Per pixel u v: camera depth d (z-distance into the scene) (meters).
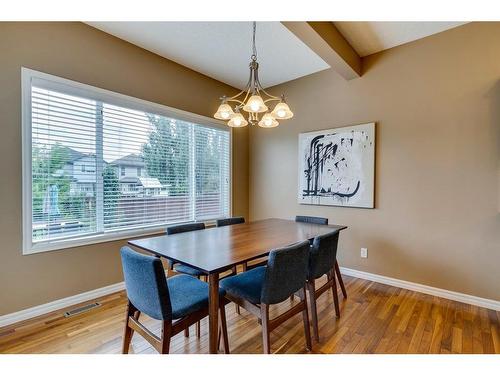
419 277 2.66
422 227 2.63
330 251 2.00
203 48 2.82
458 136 2.42
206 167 3.62
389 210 2.83
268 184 3.97
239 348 1.77
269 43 2.71
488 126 2.28
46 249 2.20
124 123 2.73
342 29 2.48
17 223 2.06
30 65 2.10
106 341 1.83
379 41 2.68
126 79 2.70
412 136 2.67
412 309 2.29
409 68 2.68
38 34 2.14
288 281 1.55
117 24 2.39
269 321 1.52
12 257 2.04
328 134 3.27
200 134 3.54
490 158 2.28
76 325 2.03
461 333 1.92
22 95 2.06
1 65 1.98
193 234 2.15
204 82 3.52
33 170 2.15
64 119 2.31
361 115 3.02
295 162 3.63
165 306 1.31
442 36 2.49
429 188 2.58
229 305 2.43
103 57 2.52
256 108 1.87
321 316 2.19
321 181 3.34
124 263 1.45
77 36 2.35
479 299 2.34
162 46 2.79
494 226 2.27
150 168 2.98
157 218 3.06
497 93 2.24
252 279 1.78
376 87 2.90
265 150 4.00
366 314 2.21
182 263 1.42
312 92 3.44
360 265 3.06
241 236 2.07
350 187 3.09
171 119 3.18
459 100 2.41
